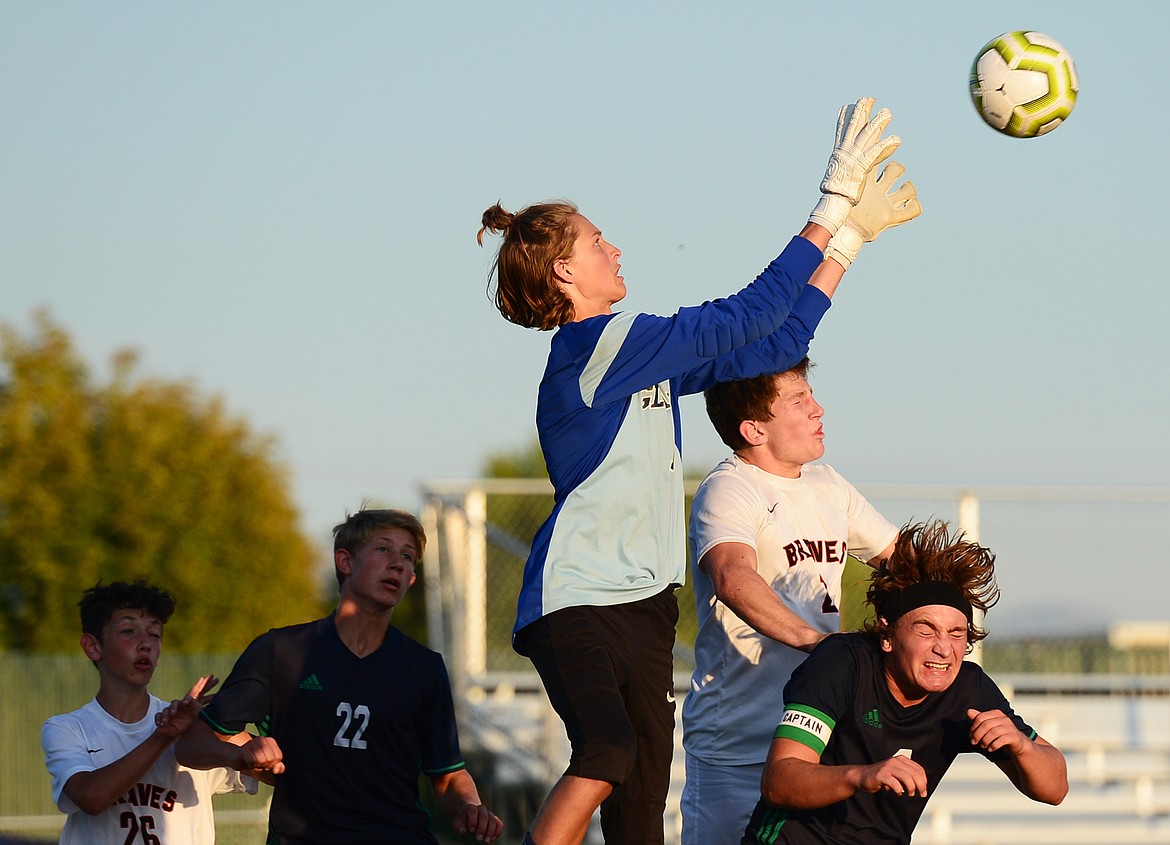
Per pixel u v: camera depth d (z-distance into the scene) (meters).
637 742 15.12
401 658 19.27
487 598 45.31
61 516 83.50
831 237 15.97
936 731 14.67
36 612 82.19
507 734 43.25
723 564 16.38
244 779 20.08
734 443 17.86
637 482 15.10
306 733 18.56
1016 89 18.17
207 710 18.41
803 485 17.95
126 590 19.83
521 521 48.44
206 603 84.81
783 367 16.58
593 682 14.34
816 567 17.58
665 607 15.22
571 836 13.91
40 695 57.75
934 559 14.60
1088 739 43.47
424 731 19.45
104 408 88.81
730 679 17.42
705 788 17.75
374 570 18.97
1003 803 41.62
